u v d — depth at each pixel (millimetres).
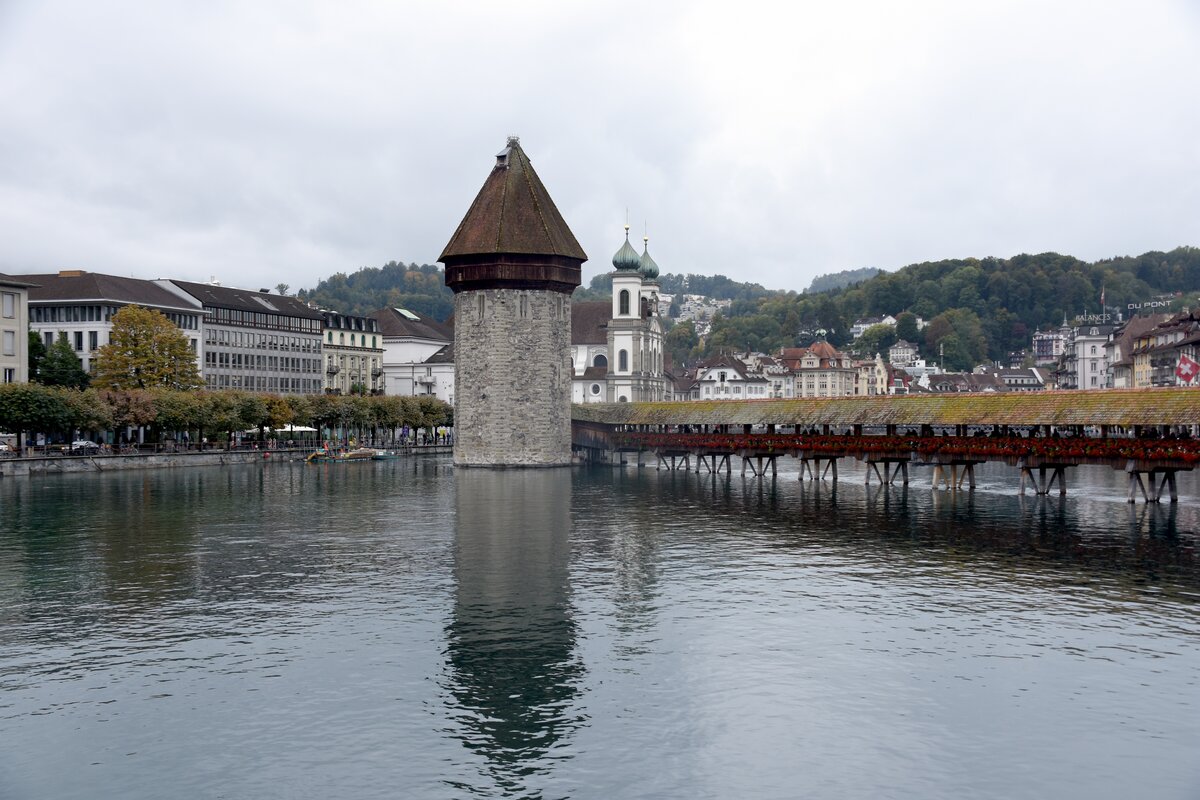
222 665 39375
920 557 60500
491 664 39531
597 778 30078
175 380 149625
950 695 36031
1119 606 47688
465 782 29828
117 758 31391
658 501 92750
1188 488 103250
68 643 42281
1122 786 29500
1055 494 96000
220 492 100625
